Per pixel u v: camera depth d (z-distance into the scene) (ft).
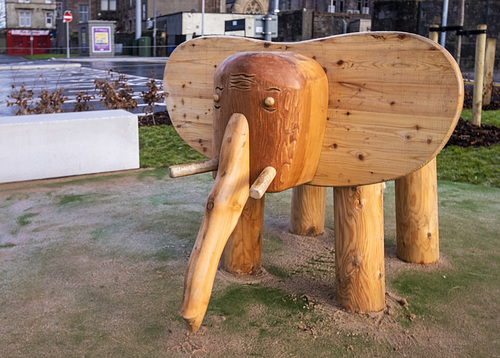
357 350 7.35
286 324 8.00
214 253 6.09
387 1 67.15
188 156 20.31
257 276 9.65
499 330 7.90
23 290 9.13
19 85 46.09
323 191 11.88
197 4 140.05
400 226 10.44
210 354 7.22
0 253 10.80
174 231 12.16
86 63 79.00
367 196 7.97
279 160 6.71
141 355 7.18
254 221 9.45
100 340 7.55
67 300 8.76
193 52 9.64
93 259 10.52
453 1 67.62
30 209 13.75
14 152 16.19
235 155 6.48
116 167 18.02
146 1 138.62
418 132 6.73
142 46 105.81
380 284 8.34
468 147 20.65
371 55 6.95
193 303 5.88
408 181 10.11
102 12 166.09
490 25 70.03
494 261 10.50
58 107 24.07
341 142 7.41
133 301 8.71
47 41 166.50
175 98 10.17
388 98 6.91
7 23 160.35
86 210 13.71
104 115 18.01
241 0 133.18
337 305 8.56
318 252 11.00
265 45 8.33
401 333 7.79
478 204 14.40
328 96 7.39
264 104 6.52
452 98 6.40
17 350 7.30
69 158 17.07
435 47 6.43
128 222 12.78
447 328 7.95
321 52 7.41
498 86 41.83
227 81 6.76
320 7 130.62
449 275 9.84
